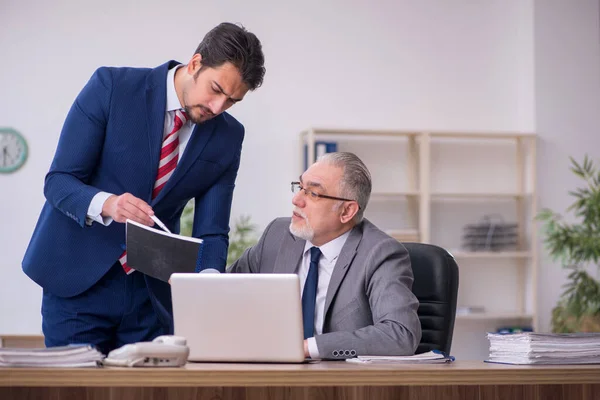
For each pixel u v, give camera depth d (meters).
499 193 5.97
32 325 5.43
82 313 2.34
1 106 5.47
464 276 6.10
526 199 6.16
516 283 6.16
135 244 2.13
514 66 6.26
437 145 6.14
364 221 2.62
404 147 6.05
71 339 2.34
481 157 6.20
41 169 5.49
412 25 6.12
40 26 5.53
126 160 2.33
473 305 6.09
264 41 5.87
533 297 5.95
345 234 2.58
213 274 1.92
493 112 6.22
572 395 2.12
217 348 1.91
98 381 1.53
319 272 2.56
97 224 2.34
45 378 1.52
